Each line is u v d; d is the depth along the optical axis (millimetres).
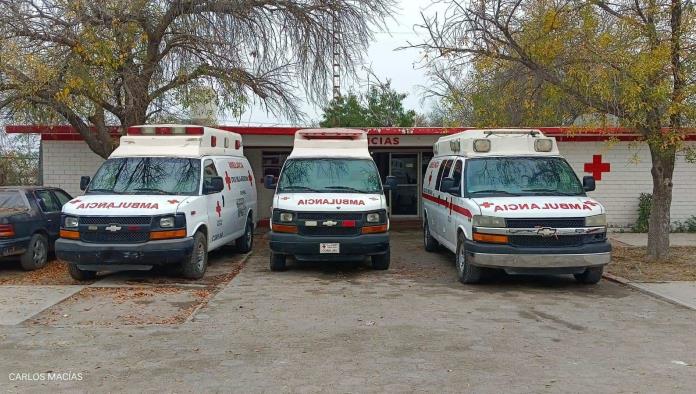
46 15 12461
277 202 10734
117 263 9531
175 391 5270
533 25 11469
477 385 5379
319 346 6551
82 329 7281
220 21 13742
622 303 8680
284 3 14500
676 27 10703
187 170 10844
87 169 16984
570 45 11117
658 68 10109
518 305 8508
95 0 12445
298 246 10398
